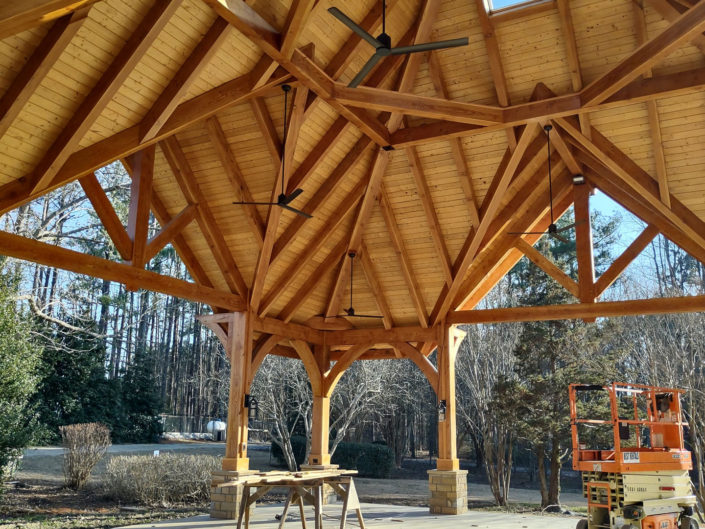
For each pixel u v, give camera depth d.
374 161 10.85
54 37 6.23
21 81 6.44
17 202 7.55
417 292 12.27
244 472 10.45
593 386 8.08
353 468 21.17
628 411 14.62
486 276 11.98
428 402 23.39
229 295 10.79
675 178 9.91
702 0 6.96
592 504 7.83
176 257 27.23
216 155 10.13
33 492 14.03
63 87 7.00
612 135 9.92
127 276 8.84
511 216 11.24
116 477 13.76
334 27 8.55
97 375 24.56
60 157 7.40
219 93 8.20
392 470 22.08
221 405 30.03
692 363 13.80
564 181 11.48
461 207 11.29
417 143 10.05
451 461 11.52
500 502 15.62
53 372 22.80
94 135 7.76
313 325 13.06
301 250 11.54
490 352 16.55
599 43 8.82
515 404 14.95
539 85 9.40
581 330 15.20
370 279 12.44
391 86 9.84
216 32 7.42
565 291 16.14
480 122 9.16
